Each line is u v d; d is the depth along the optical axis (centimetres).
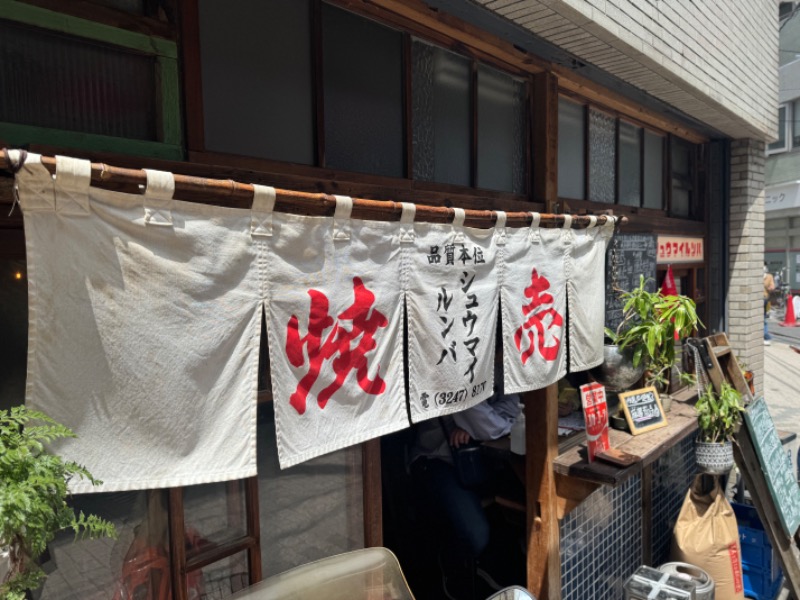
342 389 231
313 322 219
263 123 261
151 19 217
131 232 171
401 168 327
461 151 370
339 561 215
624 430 436
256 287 201
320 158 282
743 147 659
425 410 270
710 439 444
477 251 291
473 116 373
